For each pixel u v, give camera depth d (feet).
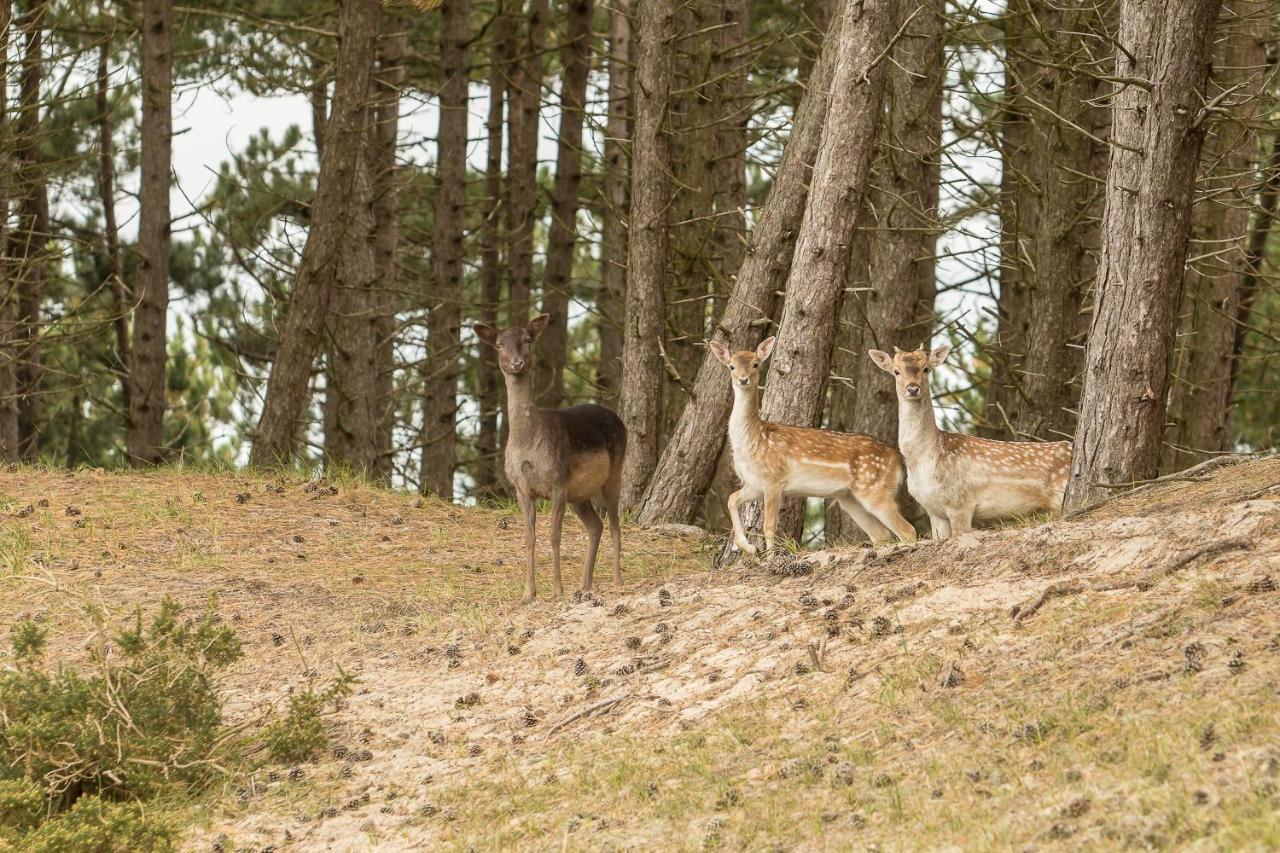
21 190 75.10
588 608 35.83
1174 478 34.04
